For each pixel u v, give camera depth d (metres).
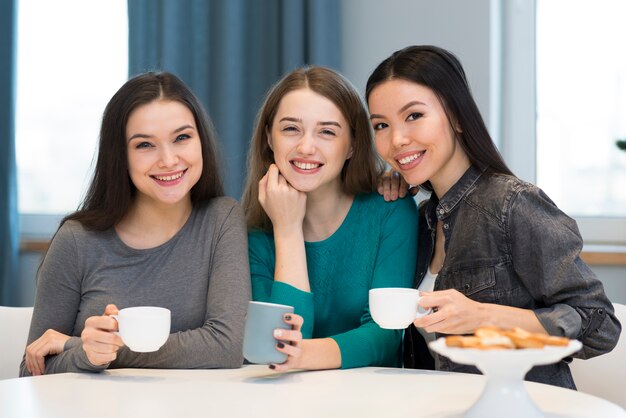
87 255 1.74
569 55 2.97
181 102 1.73
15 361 1.91
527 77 2.94
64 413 1.19
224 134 2.85
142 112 1.69
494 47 2.88
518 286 1.64
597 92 2.96
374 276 1.78
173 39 2.88
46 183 3.31
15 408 1.22
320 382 1.38
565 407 1.18
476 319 1.45
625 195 2.95
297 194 1.75
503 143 2.95
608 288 2.73
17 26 3.05
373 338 1.60
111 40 3.28
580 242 1.59
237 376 1.46
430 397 1.26
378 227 1.82
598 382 1.80
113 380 1.42
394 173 1.89
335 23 2.82
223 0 2.86
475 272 1.67
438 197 1.80
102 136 1.75
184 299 1.73
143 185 1.72
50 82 3.30
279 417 1.15
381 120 1.71
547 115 2.99
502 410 1.06
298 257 1.73
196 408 1.21
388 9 2.87
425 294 1.43
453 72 1.70
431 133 1.67
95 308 1.71
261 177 1.87
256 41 2.90
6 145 2.99
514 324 1.47
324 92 1.75
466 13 2.81
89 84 3.29
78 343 1.60
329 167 1.76
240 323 1.62
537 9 2.98
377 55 2.88
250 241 1.86
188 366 1.57
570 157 2.99
